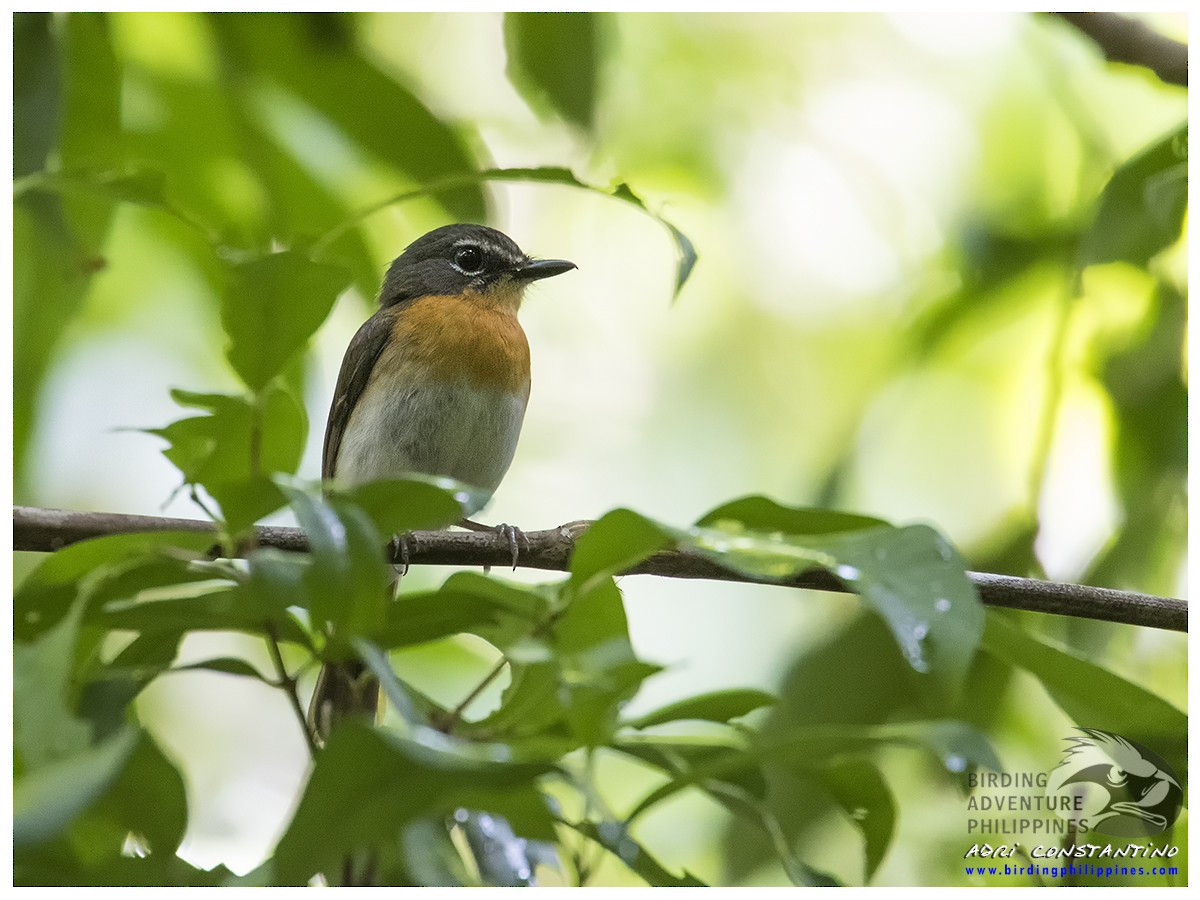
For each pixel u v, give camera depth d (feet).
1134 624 26.00
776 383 48.06
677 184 45.16
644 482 47.80
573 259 50.01
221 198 34.88
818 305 47.78
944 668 14.64
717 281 49.01
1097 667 18.47
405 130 34.22
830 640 31.22
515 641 17.56
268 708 42.75
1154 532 31.09
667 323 49.49
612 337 49.44
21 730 15.11
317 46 34.14
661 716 17.08
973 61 44.21
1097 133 38.55
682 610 41.01
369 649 15.10
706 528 17.07
